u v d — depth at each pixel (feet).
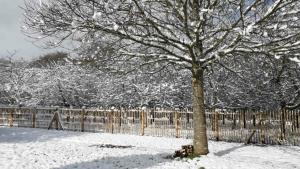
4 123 89.66
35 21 35.50
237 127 59.52
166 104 94.12
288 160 41.68
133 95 99.81
